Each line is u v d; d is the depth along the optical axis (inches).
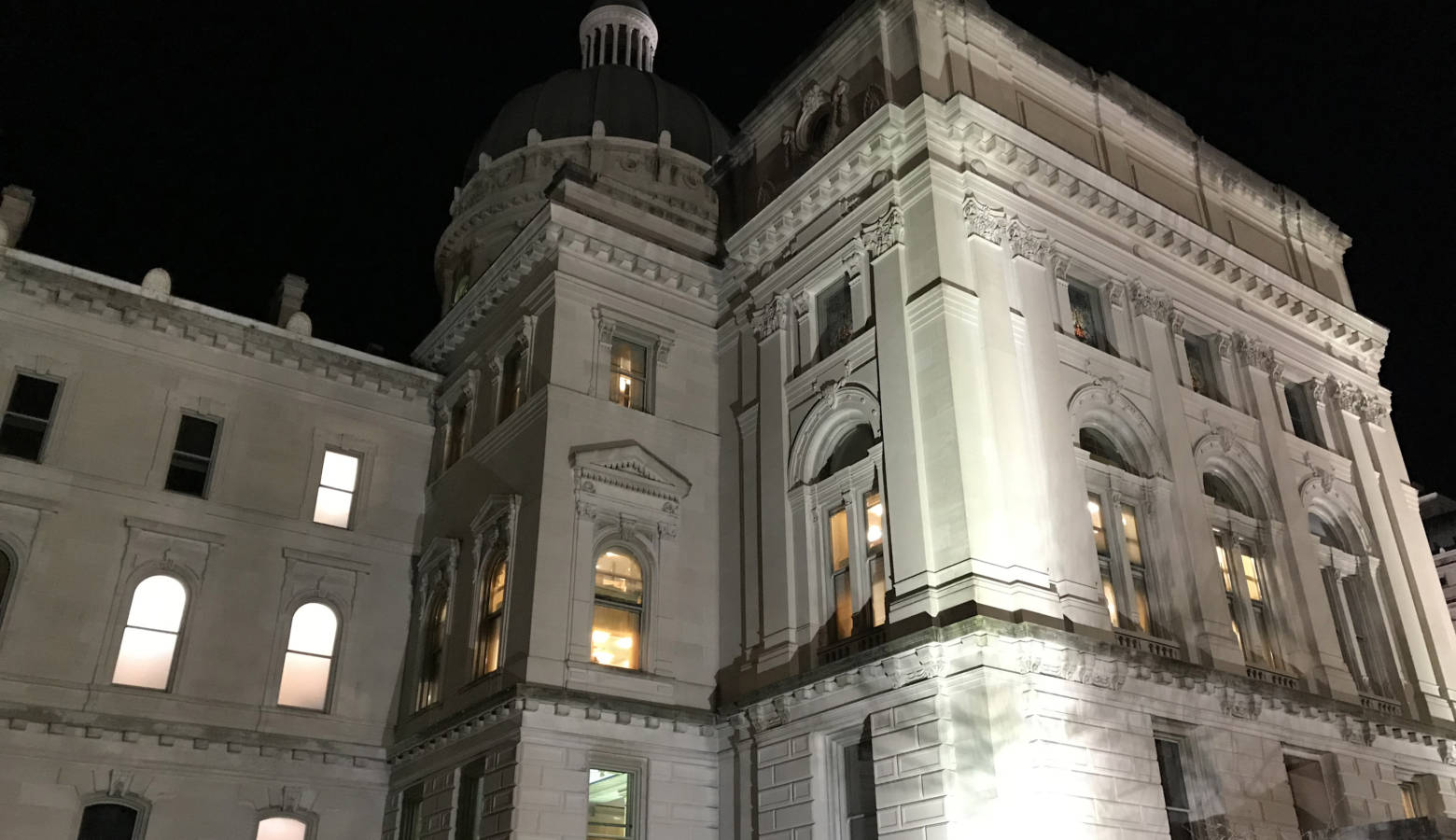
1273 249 1513.3
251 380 1396.4
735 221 1398.9
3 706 1101.7
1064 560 973.2
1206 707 1004.6
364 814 1256.8
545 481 1131.9
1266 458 1272.1
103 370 1300.4
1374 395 1517.0
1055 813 848.3
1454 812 1205.7
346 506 1413.6
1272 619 1180.5
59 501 1217.4
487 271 1385.3
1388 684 1277.1
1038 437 1024.2
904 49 1188.5
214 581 1277.1
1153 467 1126.4
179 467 1316.4
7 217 1365.7
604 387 1227.2
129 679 1192.8
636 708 1066.7
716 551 1224.2
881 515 1024.2
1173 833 950.4
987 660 864.3
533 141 1956.2
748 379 1264.8
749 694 1070.4
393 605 1380.4
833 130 1248.8
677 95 2124.8
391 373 1486.2
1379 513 1401.3
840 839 960.9
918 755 883.4
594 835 1025.5
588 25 2365.9
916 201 1093.8
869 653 942.4
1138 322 1212.5
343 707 1293.1
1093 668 918.4
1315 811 1081.4
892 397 1034.7
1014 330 1066.1
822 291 1214.3
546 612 1070.4
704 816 1085.8
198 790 1177.4
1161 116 1434.5
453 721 1115.3
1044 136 1246.9
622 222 1352.1
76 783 1117.1
